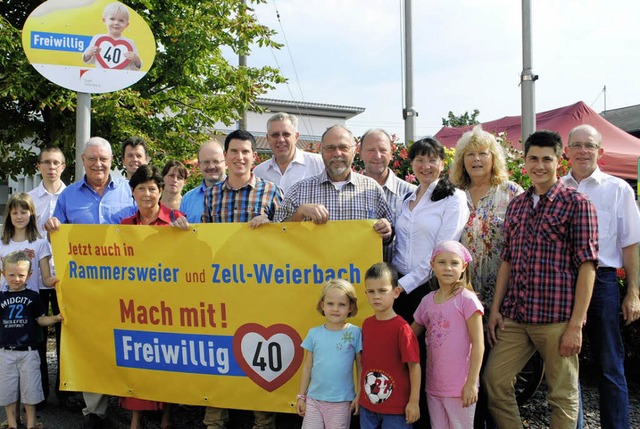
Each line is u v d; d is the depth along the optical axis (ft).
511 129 43.01
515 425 11.93
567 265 11.50
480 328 11.04
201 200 17.48
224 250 13.53
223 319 13.61
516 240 11.98
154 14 33.81
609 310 12.95
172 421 15.06
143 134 32.76
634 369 17.67
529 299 11.62
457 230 12.34
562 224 11.46
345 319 11.89
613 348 12.92
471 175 13.03
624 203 13.48
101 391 14.69
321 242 12.86
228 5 35.86
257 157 25.30
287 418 15.48
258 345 13.37
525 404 16.19
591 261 11.25
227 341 13.60
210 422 13.94
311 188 13.82
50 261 16.61
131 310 14.35
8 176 35.91
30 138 36.45
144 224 15.03
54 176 18.22
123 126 31.91
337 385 11.45
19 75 28.09
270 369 13.32
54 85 29.40
